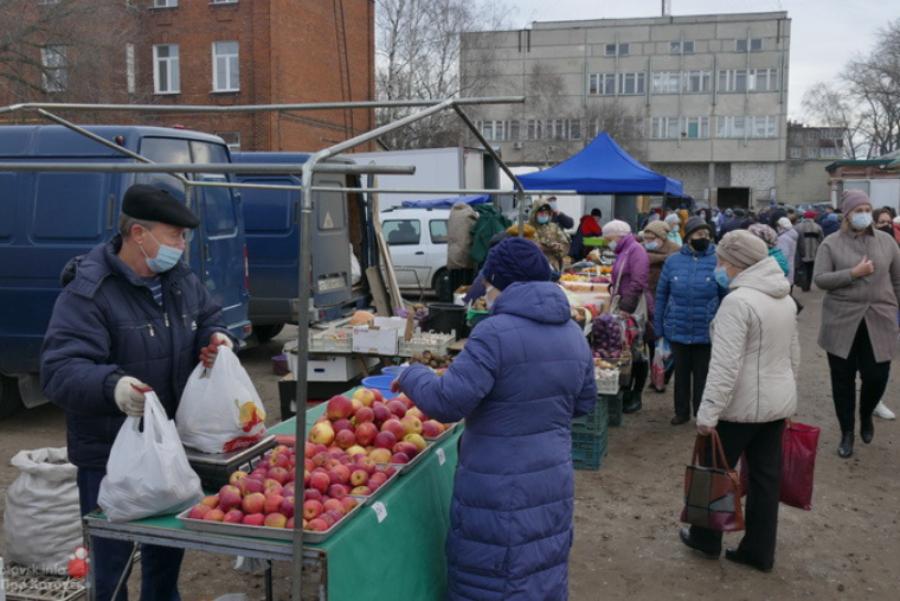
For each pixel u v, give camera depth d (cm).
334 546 250
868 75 5338
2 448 642
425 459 338
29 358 665
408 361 669
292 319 941
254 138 2569
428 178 1661
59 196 655
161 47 2617
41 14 1962
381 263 1018
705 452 429
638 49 6231
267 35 2528
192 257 724
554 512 291
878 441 668
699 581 431
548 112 6106
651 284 826
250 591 411
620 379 704
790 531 495
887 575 439
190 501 277
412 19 3522
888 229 918
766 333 407
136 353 295
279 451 306
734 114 6212
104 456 297
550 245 851
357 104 346
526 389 286
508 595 284
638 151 6197
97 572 298
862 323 609
